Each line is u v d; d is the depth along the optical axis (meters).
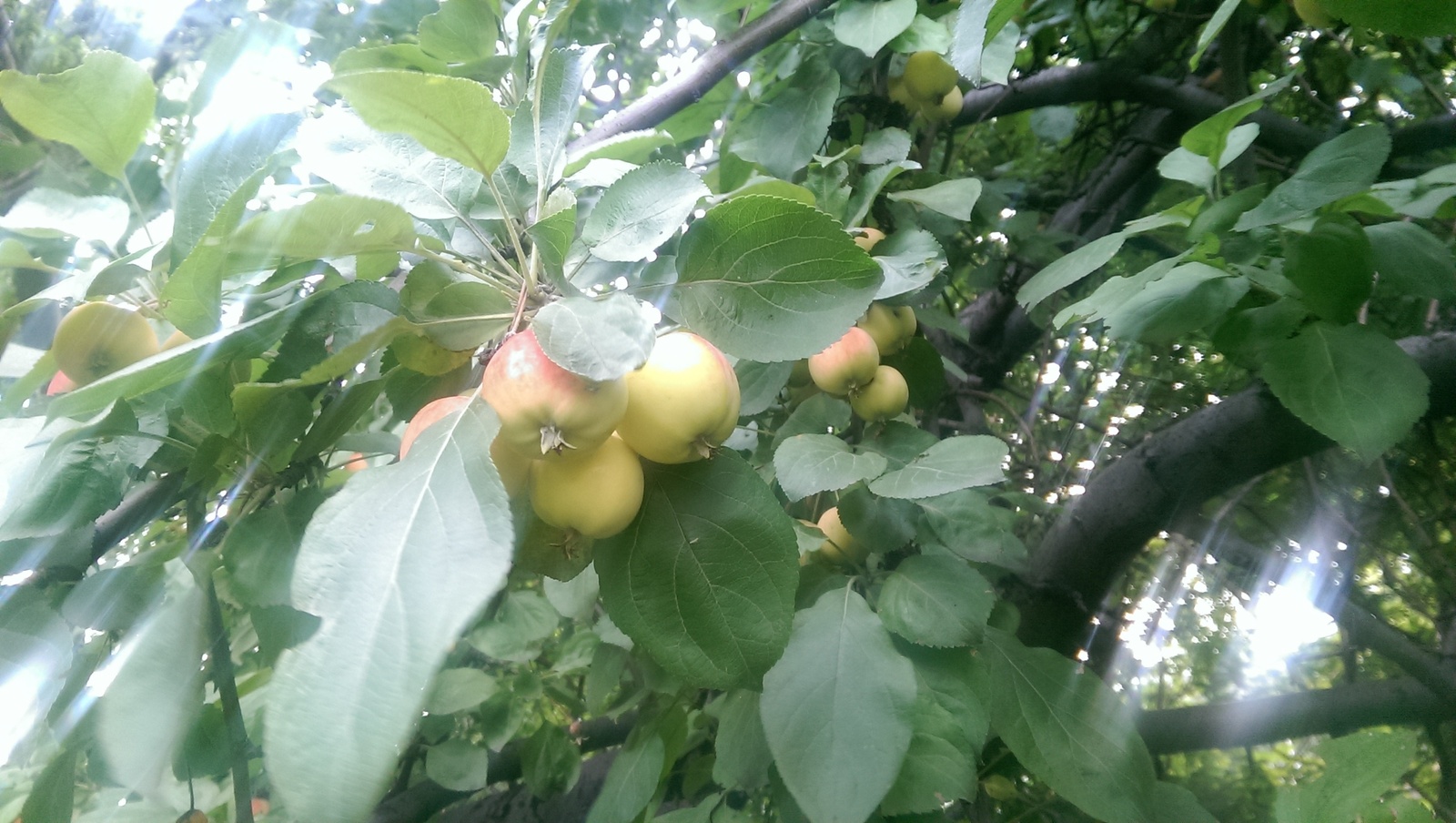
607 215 1.26
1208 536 3.56
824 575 2.11
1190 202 2.17
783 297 1.27
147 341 1.41
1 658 1.20
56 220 1.64
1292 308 1.98
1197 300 1.99
